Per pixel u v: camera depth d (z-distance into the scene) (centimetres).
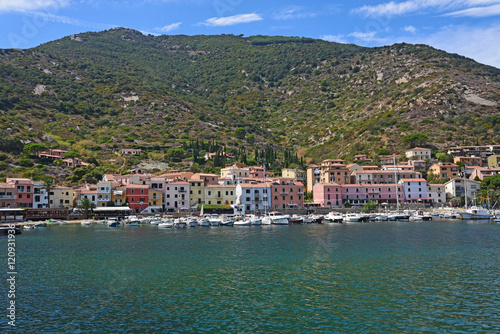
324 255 6819
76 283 5072
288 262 6256
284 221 13575
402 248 7475
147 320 3766
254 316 3838
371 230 10919
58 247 8050
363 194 18638
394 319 3716
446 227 11562
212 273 5556
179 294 4562
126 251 7500
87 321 3750
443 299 4250
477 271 5469
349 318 3753
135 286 4909
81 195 15825
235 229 11900
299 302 4222
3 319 3803
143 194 16475
